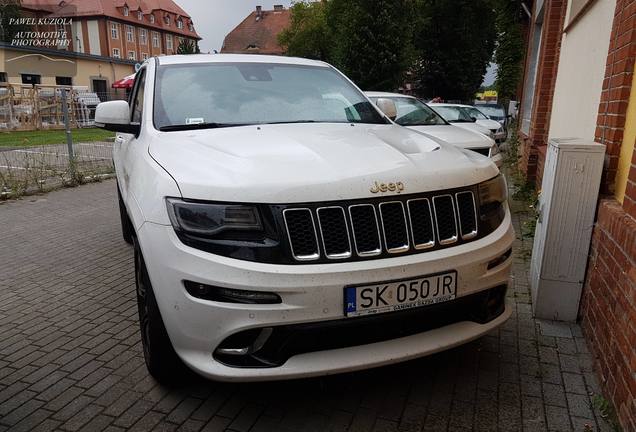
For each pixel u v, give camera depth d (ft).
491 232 9.09
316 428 8.53
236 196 7.72
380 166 8.41
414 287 7.99
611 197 11.25
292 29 142.31
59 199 29.60
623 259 8.94
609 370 8.98
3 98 75.66
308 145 9.28
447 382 9.74
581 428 8.41
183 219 7.86
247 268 7.50
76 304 14.02
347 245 7.79
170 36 250.16
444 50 114.01
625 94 10.92
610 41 12.18
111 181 36.11
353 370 7.94
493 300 9.34
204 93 11.99
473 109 49.96
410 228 8.11
